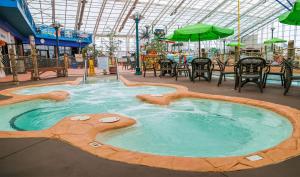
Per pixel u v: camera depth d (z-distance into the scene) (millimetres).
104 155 2137
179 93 5551
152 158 2057
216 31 8641
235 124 3721
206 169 1836
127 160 2027
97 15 26734
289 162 1925
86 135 2691
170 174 1784
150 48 15398
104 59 12914
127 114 4469
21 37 20641
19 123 4145
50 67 11820
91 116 3676
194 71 8062
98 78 11031
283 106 3865
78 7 23984
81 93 7051
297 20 7090
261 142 2930
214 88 6312
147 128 3580
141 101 5570
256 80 5539
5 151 2262
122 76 11555
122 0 24094
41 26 23281
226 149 2771
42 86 8406
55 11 24391
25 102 5520
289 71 4848
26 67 10734
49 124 4066
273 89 5816
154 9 27656
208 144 2945
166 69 10477
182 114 4387
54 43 24641
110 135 3146
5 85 8516
